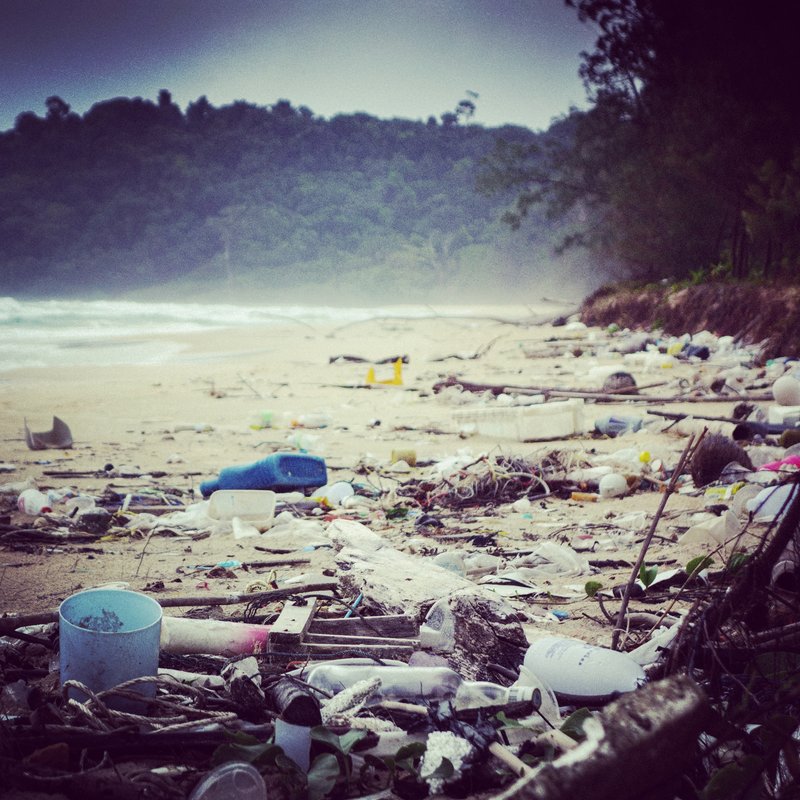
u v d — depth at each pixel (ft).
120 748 9.71
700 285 93.30
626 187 118.52
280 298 558.56
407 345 107.65
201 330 155.43
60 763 9.34
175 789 8.91
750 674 10.77
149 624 11.31
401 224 608.60
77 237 621.31
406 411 51.31
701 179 92.43
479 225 573.74
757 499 21.38
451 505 28.19
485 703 11.10
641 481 29.14
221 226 600.39
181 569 19.84
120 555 21.44
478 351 89.25
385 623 13.39
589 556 20.77
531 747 10.05
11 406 55.47
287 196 632.38
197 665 12.46
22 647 13.44
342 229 600.39
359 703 10.79
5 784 8.70
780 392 40.68
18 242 616.39
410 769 9.53
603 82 126.00
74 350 108.47
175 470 35.06
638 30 116.06
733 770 8.58
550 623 15.38
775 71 86.58
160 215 620.49
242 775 8.73
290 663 12.57
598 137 145.07
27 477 33.04
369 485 30.45
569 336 100.83
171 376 75.46
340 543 19.21
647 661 12.41
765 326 73.00
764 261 95.35
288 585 17.29
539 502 28.14
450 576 15.34
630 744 7.36
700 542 21.34
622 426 40.01
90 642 10.74
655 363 65.00
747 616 11.87
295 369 79.97
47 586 18.38
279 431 45.11
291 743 9.69
